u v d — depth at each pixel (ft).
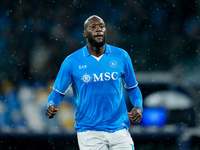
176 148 97.50
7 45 148.56
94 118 56.95
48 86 115.85
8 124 107.14
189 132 98.78
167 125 99.81
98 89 56.39
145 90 104.94
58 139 99.04
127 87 59.16
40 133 99.30
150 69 156.35
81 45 153.17
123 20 161.99
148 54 158.30
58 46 149.48
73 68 57.16
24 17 154.51
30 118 107.34
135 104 58.44
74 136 98.89
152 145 97.55
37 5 156.25
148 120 99.60
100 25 56.80
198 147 98.58
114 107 56.95
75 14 159.02
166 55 158.30
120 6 163.84
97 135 56.90
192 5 164.45
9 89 114.01
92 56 57.21
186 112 101.24
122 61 57.62
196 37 159.84
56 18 155.84
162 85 105.60
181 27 163.73
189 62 153.58
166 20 164.45
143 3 164.86
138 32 161.79
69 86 58.29
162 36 162.30
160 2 165.27
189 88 109.19
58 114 103.09
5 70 139.64
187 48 159.33
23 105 109.40
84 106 57.16
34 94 112.47
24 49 147.64
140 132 96.94
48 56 145.38
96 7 162.09
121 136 57.21
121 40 159.74
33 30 152.25
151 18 163.73
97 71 56.54
